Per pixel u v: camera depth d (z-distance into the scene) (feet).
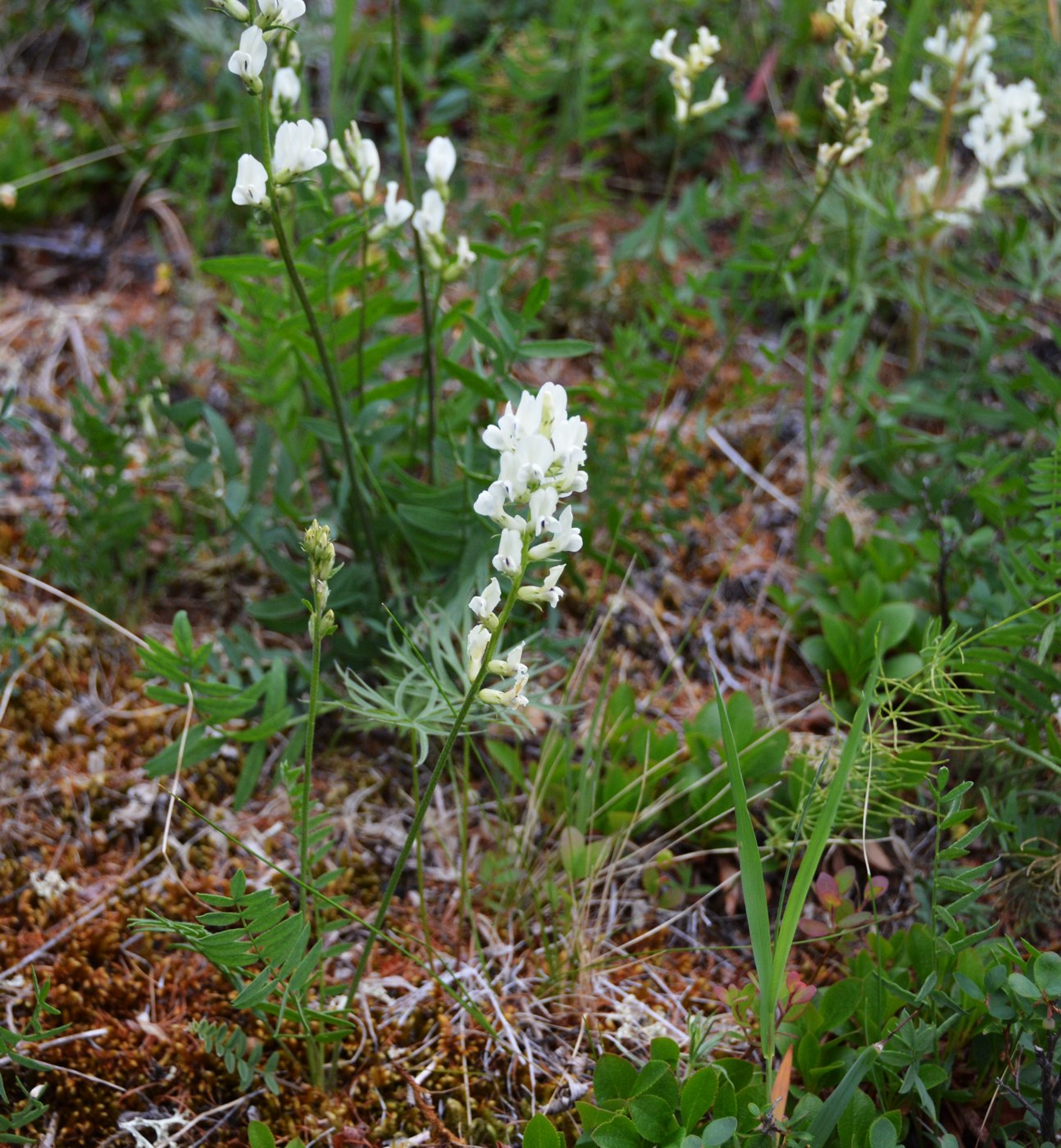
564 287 3.55
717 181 3.96
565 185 3.91
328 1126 2.57
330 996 2.55
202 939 2.38
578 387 3.03
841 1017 2.56
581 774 2.79
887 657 3.04
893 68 3.67
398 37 2.81
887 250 3.66
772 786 2.74
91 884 2.77
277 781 2.90
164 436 3.24
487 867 2.78
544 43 3.63
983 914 2.71
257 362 2.97
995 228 3.55
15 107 4.01
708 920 2.80
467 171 3.97
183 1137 2.55
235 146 3.65
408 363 3.39
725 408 3.25
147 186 3.86
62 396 3.37
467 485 2.83
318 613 2.36
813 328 3.14
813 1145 2.39
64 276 3.68
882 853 2.83
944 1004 2.55
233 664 2.89
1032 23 3.78
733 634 3.15
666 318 3.16
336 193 2.82
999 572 2.97
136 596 3.11
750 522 3.29
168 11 4.08
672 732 2.84
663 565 3.23
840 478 3.38
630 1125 2.43
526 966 2.73
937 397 3.39
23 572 3.10
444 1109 2.59
